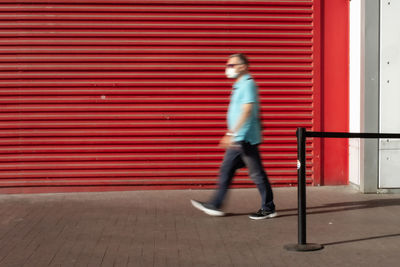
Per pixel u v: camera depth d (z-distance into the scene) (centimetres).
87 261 552
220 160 920
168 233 654
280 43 918
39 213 764
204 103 914
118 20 899
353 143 925
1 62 893
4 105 897
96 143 908
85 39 898
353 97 916
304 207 586
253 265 536
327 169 941
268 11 912
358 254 569
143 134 910
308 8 920
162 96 910
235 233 653
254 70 917
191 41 907
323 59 930
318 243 610
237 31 912
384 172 883
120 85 904
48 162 905
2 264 544
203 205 728
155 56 905
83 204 820
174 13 905
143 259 556
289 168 931
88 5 896
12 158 899
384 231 664
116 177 914
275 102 923
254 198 859
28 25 891
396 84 873
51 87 899
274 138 923
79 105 903
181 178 918
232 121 711
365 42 867
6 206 813
